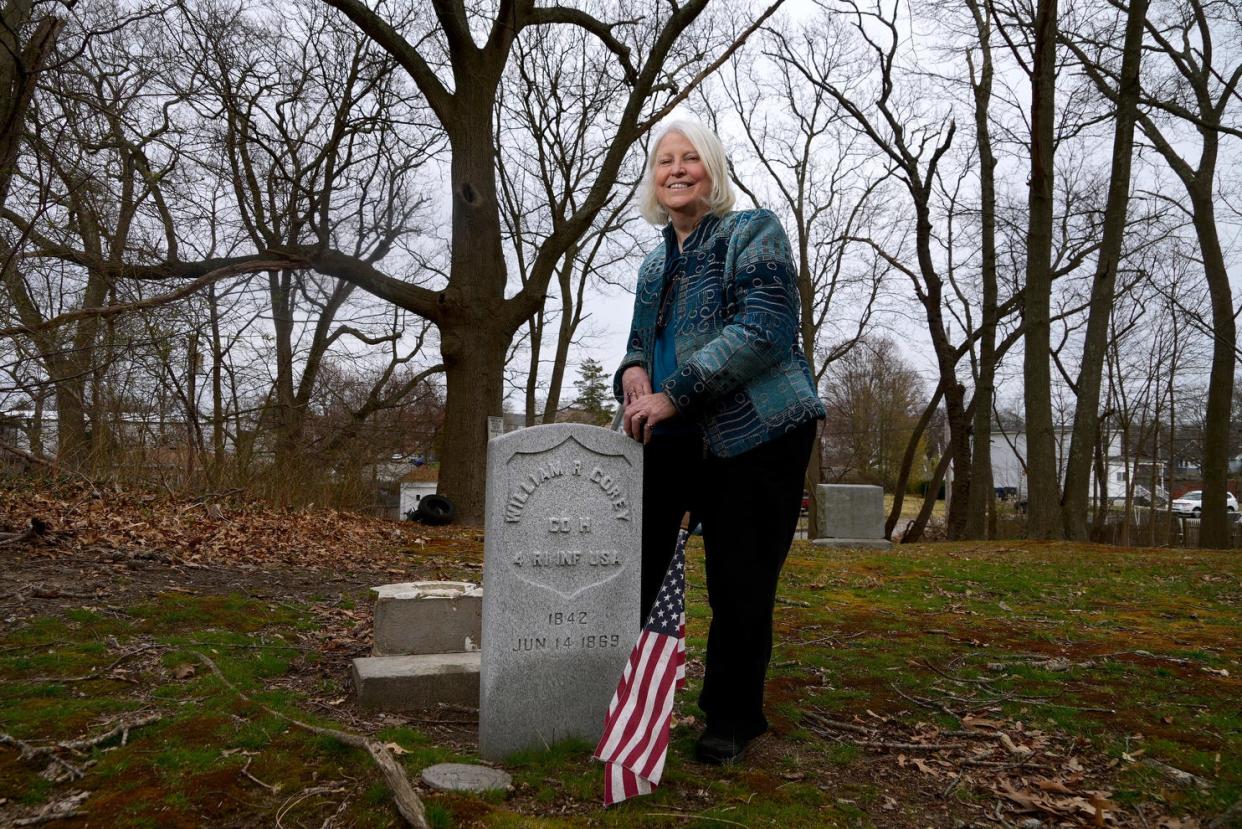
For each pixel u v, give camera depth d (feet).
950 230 81.92
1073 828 8.44
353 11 43.09
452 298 43.62
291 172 59.82
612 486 9.71
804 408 9.18
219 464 36.32
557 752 9.37
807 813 8.40
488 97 45.03
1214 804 8.96
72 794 8.25
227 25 47.24
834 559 36.22
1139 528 99.71
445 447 43.55
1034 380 51.70
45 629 14.55
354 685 12.44
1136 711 12.03
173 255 46.91
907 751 10.47
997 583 28.94
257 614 17.08
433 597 13.48
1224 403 56.59
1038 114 50.85
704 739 9.75
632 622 9.78
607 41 49.47
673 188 10.15
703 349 9.01
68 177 30.27
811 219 89.92
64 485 30.14
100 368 31.19
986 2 53.78
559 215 69.62
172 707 10.91
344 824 7.75
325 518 34.63
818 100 73.36
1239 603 24.88
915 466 168.25
